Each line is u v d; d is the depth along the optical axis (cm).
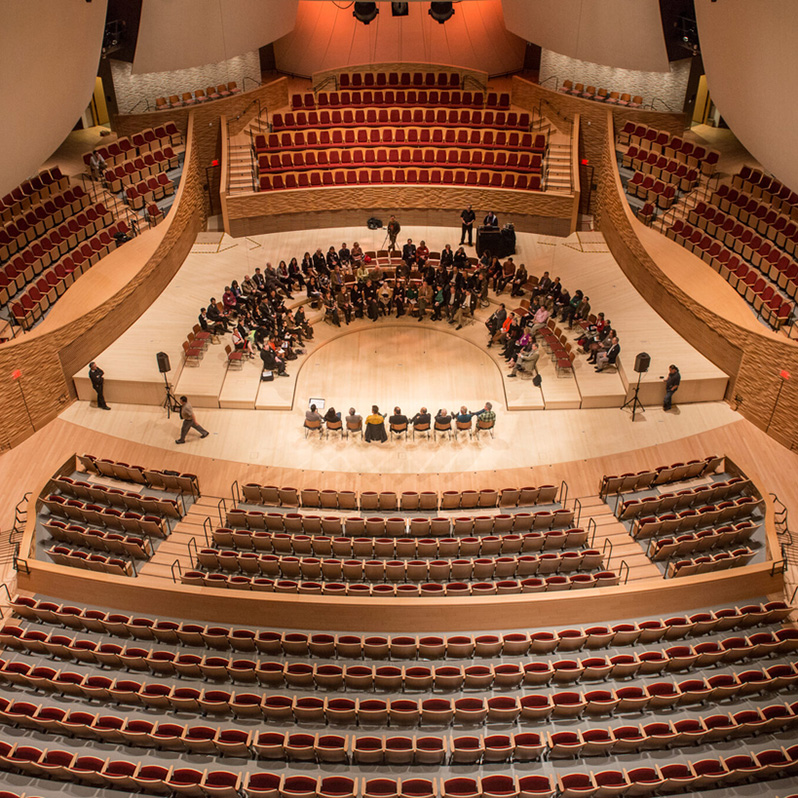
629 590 1384
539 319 2080
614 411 1916
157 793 1145
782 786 1148
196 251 2459
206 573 1460
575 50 2577
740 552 1459
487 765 1182
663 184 2355
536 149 2633
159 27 2448
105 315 1970
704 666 1319
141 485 1694
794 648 1333
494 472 1752
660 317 2139
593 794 1132
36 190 2203
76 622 1386
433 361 2098
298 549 1519
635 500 1606
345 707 1240
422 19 3041
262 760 1190
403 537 1567
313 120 2758
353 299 2222
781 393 1744
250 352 2042
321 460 1784
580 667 1287
